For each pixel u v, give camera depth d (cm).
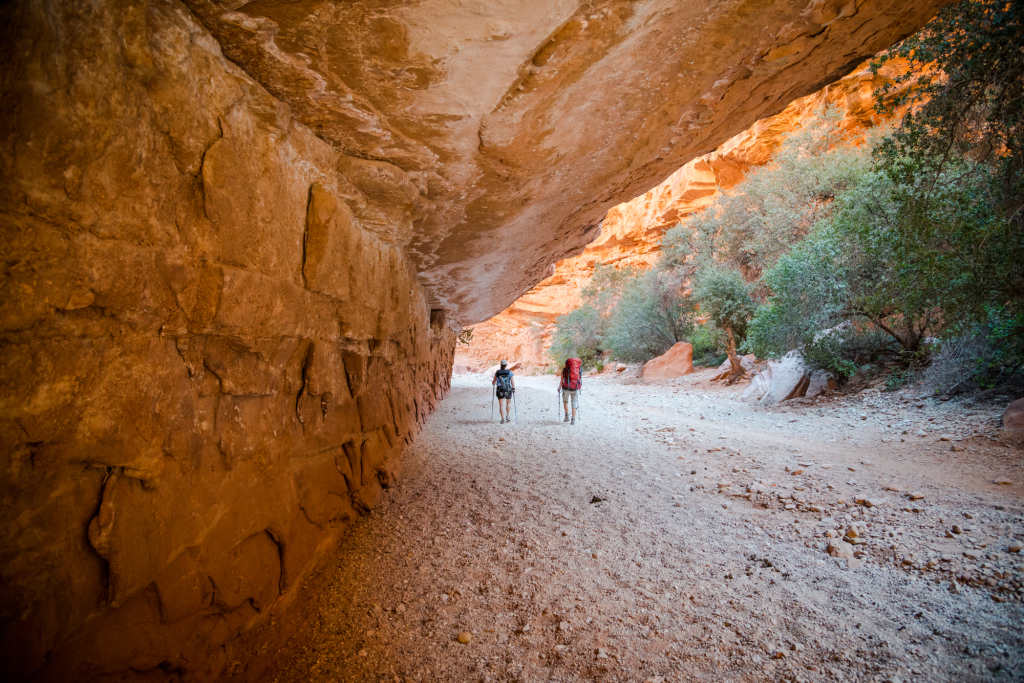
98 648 201
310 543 381
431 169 386
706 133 529
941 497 443
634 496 535
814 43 400
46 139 162
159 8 196
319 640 321
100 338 192
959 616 286
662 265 2180
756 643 286
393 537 452
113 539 200
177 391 233
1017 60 576
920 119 663
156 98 201
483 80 292
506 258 785
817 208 1529
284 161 290
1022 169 623
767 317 1150
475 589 372
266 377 300
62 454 179
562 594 356
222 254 246
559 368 2745
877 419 798
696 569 375
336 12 220
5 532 159
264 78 258
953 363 802
